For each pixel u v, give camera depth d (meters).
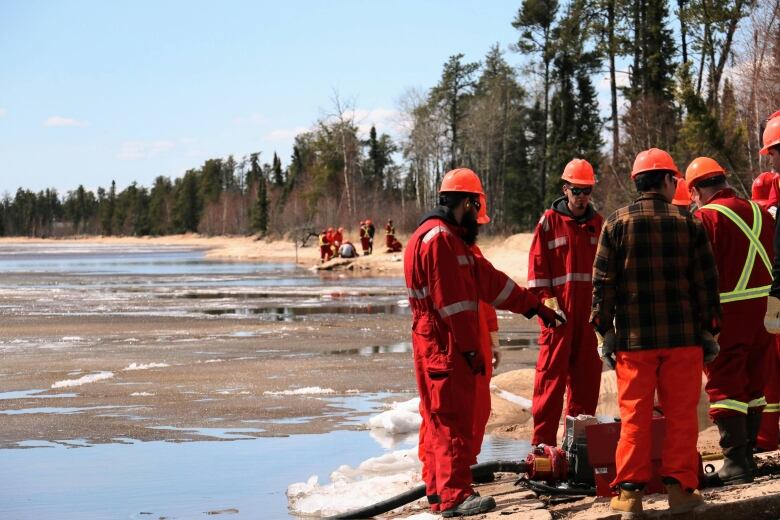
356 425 10.57
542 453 6.86
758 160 37.44
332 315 24.95
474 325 6.26
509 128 97.81
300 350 17.59
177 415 11.22
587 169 7.68
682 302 5.82
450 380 6.29
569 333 7.64
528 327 22.33
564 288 7.66
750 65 39.91
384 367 15.18
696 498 5.84
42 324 23.33
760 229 6.96
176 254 97.31
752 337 6.89
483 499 6.29
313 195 111.50
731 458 6.88
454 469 6.30
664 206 5.87
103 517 7.02
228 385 13.46
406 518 6.46
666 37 60.38
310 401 12.12
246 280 43.75
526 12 73.19
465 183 6.41
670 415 5.84
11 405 12.03
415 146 103.06
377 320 23.39
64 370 15.21
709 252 5.88
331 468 8.55
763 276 6.91
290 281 42.38
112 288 38.84
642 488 5.82
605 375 11.79
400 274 47.59
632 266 5.82
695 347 5.82
